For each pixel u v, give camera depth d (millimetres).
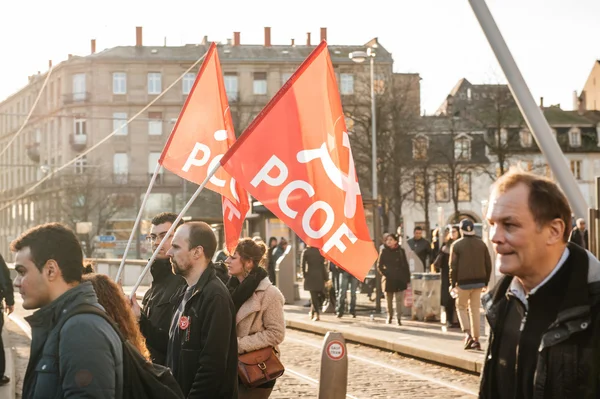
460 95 87500
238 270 7051
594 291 3381
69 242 3967
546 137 14977
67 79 83375
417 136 59031
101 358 3721
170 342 5805
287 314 22969
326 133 7273
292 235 28469
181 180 80562
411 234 77438
